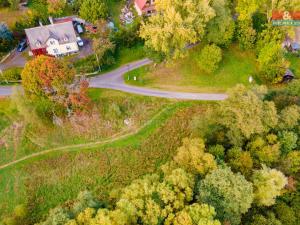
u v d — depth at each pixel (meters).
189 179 63.09
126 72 92.75
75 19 104.75
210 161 65.00
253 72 92.50
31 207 71.56
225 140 72.75
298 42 98.38
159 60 88.31
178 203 59.94
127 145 78.56
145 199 60.56
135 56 96.50
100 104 84.44
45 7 104.50
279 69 87.19
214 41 93.38
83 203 62.94
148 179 65.56
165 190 60.47
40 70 72.50
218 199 61.00
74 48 95.69
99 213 57.16
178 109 84.50
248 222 66.25
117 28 102.44
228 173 62.25
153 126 81.50
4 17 105.50
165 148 78.44
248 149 72.44
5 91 88.12
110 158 77.00
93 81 90.38
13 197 73.00
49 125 81.06
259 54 90.56
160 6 86.00
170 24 81.81
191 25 82.81
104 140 79.44
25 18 102.19
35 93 75.12
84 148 78.50
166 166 68.06
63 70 74.06
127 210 57.72
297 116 73.44
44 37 93.12
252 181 66.31
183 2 85.44
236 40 98.12
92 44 97.75
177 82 90.31
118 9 108.94
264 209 68.38
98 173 75.25
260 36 93.56
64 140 79.75
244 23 93.44
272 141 72.00
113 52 94.88
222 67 93.19
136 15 106.44
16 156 78.06
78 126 80.94
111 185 73.69
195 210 57.88
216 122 71.88
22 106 75.69
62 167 76.19
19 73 89.88
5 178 75.44
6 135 80.81
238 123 69.31
